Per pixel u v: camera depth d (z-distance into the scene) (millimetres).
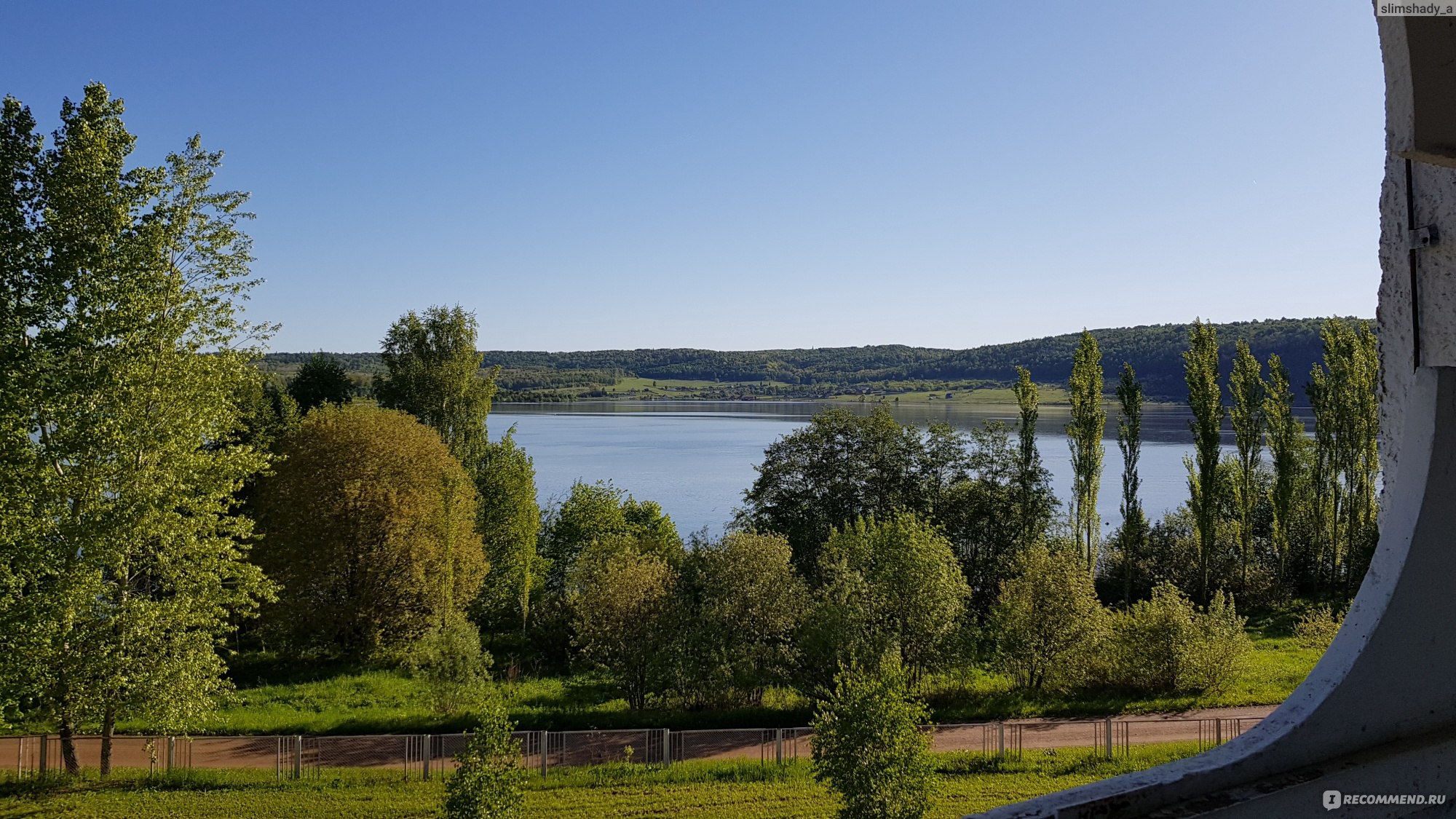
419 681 30250
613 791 19094
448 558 35594
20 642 16766
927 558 27297
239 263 19234
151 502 17734
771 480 44938
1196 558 44562
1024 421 42281
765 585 27656
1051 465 100875
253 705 27172
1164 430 131875
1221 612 27578
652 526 54156
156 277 17828
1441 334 2779
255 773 19938
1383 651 2262
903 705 15031
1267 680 28156
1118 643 27703
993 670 30359
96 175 17078
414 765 20812
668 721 24969
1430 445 2326
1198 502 41906
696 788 19219
